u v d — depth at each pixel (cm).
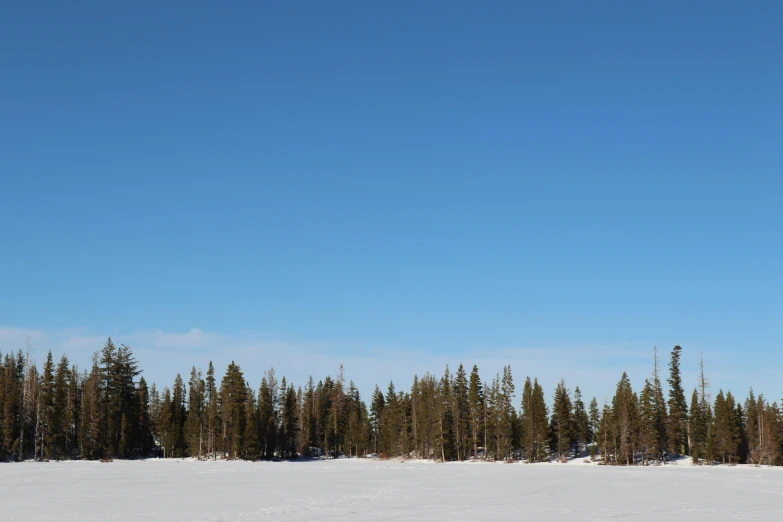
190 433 14325
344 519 3878
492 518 3988
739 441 13275
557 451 15250
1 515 4084
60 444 12825
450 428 14888
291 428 15662
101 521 3803
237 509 4375
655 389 14262
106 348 13375
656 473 9194
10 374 13575
